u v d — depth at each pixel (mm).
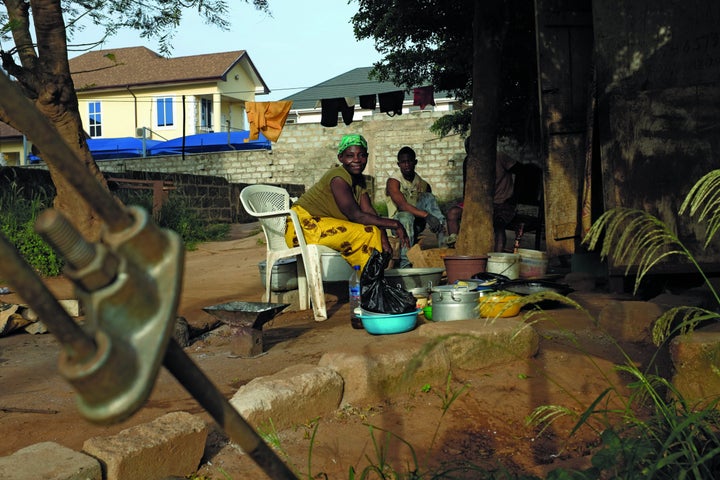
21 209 11078
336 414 3379
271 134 14297
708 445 2277
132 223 532
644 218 2143
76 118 9547
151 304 521
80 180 500
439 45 14094
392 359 3611
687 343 3100
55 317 479
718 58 6312
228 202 20328
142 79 34906
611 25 6688
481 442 3074
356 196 6516
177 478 2627
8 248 454
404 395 3629
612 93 6680
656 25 6535
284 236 6723
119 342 504
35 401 3887
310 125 25859
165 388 4047
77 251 484
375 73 15266
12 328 6152
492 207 8086
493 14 8031
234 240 14789
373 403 3523
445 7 12969
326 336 5320
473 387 3713
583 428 3137
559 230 7613
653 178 6508
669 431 2363
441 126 17359
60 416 3562
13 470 2357
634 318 4648
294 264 6984
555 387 3684
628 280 6703
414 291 5723
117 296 500
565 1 7562
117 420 498
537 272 7203
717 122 6316
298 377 3348
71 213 9633
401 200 8078
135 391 499
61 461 2447
